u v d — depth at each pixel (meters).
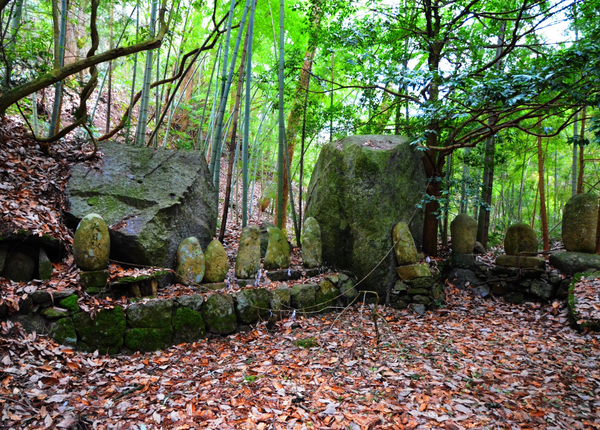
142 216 4.54
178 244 4.93
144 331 3.83
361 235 5.93
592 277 5.52
